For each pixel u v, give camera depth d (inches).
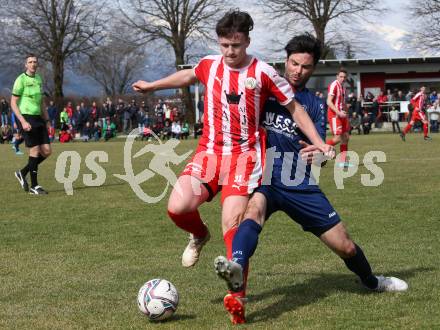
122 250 411.8
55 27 3154.5
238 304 248.2
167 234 463.5
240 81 274.5
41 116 698.2
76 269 362.0
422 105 1547.7
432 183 708.7
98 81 4168.3
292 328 251.3
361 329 248.4
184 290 314.2
